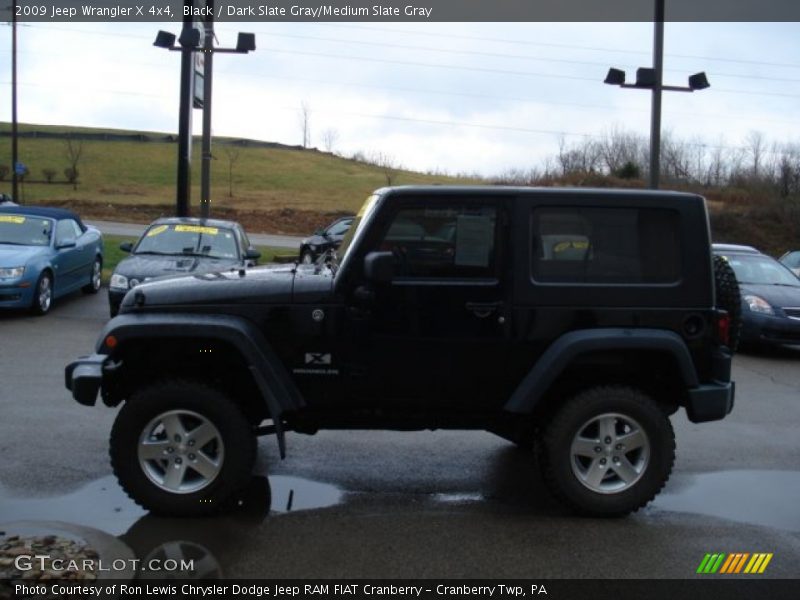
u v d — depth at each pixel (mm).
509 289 5027
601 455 5113
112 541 4484
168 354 5148
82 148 65688
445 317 5023
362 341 5023
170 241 12547
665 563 4492
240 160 69125
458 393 5117
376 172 70188
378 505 5312
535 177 47656
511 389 5117
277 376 4945
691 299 5109
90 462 5957
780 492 5793
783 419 8117
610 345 4980
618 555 4590
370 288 5000
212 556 4426
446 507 5316
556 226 5082
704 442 7129
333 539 4715
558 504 5418
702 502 5543
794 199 42375
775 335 11914
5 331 11266
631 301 5078
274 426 5043
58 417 7109
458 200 5027
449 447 6711
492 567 4391
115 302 11227
